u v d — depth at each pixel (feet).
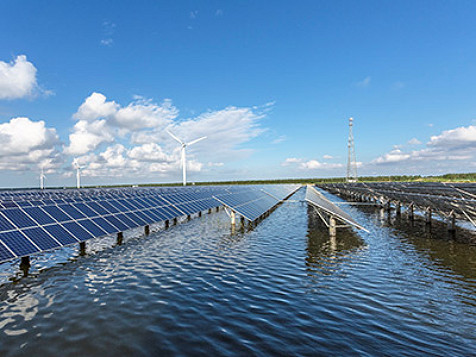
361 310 36.70
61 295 41.22
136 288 44.04
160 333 30.81
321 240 80.33
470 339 30.14
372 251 67.41
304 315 35.24
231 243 76.38
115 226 75.66
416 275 50.24
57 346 28.22
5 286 44.78
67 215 69.31
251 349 27.84
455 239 80.02
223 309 36.88
